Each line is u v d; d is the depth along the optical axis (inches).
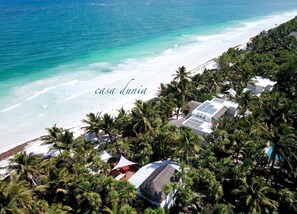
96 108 2469.2
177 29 5497.1
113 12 7007.9
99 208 1239.5
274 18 7086.6
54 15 6314.0
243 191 1300.4
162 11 7416.3
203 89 2549.2
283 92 2379.4
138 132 1871.3
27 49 3922.2
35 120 2284.7
